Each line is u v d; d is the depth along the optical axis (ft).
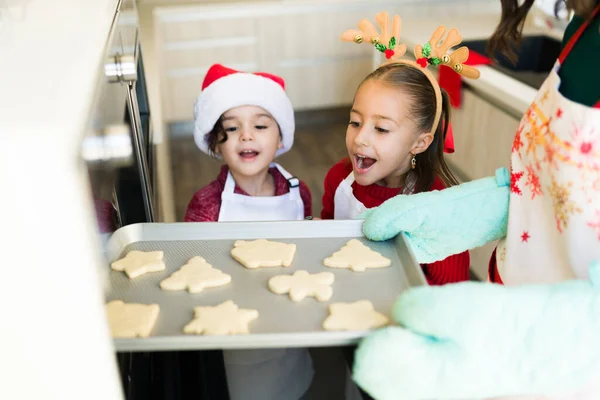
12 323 1.24
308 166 9.21
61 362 1.29
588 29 2.23
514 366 1.59
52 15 1.88
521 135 2.38
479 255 5.73
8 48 1.57
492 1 9.67
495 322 1.60
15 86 1.33
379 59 7.50
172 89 9.77
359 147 3.37
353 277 2.06
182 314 1.85
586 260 2.08
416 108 3.32
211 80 4.20
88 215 1.24
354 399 1.96
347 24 9.78
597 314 1.61
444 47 3.46
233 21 9.46
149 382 1.95
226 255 2.19
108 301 1.88
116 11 2.37
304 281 1.99
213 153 4.25
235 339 1.65
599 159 1.97
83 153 1.27
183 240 2.29
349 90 10.44
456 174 6.44
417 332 1.66
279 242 2.27
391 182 3.67
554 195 2.16
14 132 1.14
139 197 3.01
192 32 9.40
